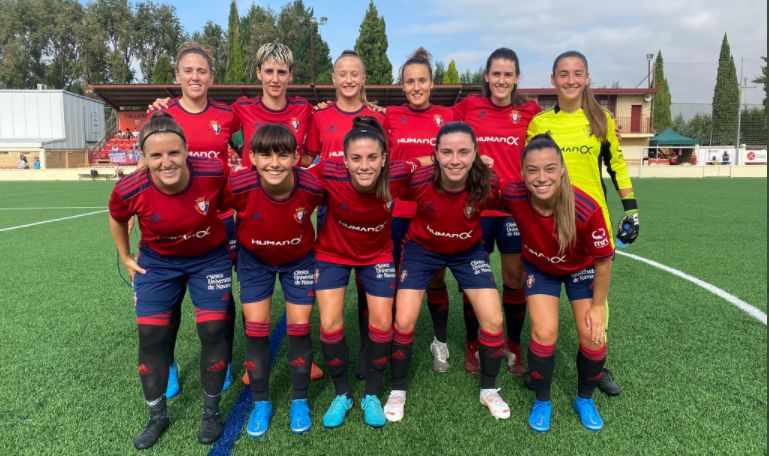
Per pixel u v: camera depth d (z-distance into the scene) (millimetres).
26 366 3238
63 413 2660
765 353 3365
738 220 9820
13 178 26516
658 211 11359
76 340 3695
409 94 3525
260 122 3514
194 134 3271
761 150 31328
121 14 49500
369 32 44781
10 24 49156
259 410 2545
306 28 54531
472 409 2715
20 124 32812
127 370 3189
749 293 4770
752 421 2514
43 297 4801
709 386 2900
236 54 45750
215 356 2479
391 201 2586
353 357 3498
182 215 2365
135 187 2312
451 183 2557
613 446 2334
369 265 2705
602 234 2387
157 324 2428
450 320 4309
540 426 2482
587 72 3031
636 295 4746
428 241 2773
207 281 2525
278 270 2654
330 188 2537
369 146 2365
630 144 30984
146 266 2506
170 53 52094
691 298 4633
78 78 51531
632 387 2908
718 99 40750
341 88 3441
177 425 2574
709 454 2256
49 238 8203
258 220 2475
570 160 3041
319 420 2623
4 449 2326
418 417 2633
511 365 3242
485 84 3484
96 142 38062
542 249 2549
